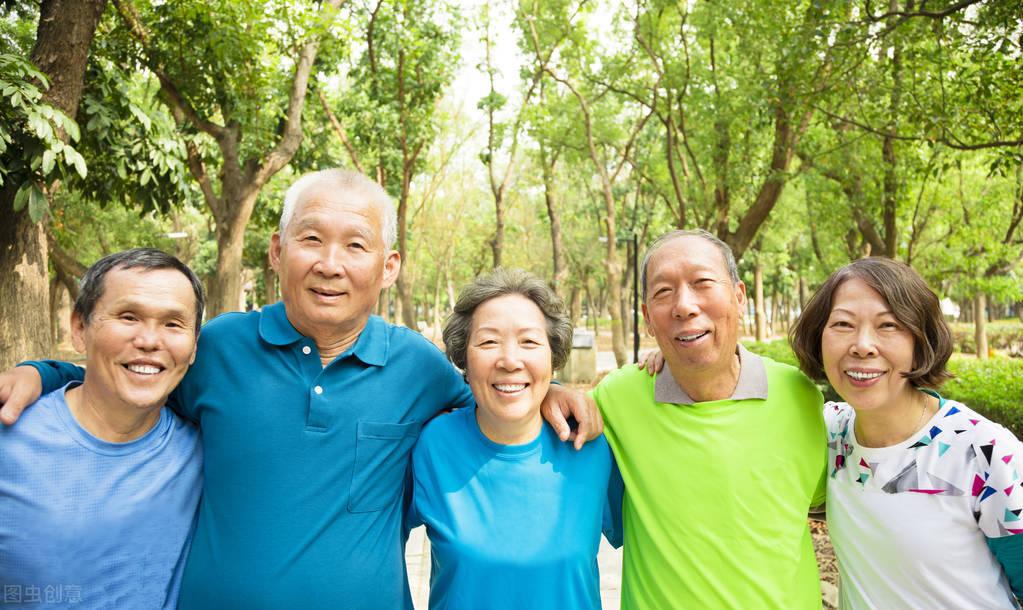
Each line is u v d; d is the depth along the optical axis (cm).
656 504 206
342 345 214
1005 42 619
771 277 3591
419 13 1314
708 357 198
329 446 200
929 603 181
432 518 203
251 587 189
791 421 206
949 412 186
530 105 1502
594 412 212
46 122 420
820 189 1150
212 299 903
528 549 192
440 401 229
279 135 1001
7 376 193
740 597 193
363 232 201
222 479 199
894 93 823
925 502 182
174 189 719
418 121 1394
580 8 1348
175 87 854
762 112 971
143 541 190
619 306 1484
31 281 481
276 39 884
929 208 1520
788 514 200
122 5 789
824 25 702
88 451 185
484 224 3575
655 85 1332
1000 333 2544
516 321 196
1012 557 175
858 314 187
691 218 1510
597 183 2520
